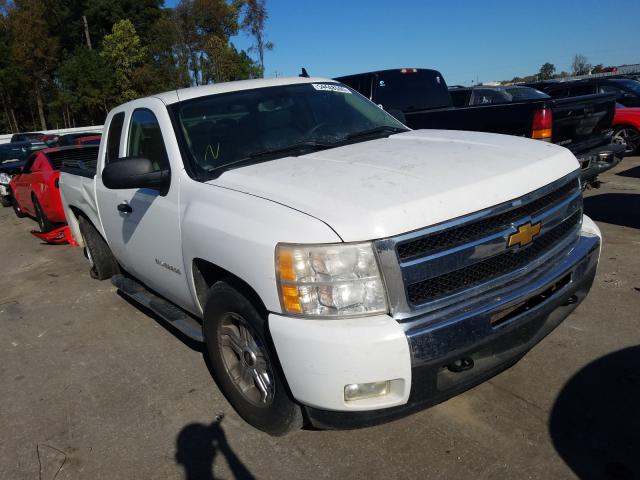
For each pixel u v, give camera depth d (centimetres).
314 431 297
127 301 532
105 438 311
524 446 266
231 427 309
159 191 346
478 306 242
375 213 231
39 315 523
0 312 547
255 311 268
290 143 354
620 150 629
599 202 716
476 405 302
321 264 230
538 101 559
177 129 343
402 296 230
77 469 287
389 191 247
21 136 2456
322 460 273
